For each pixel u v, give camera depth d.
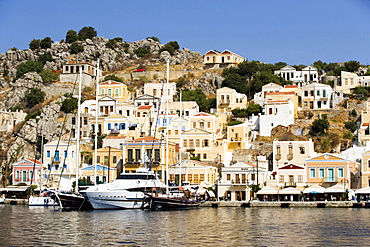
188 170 146.88
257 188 135.25
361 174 135.50
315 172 138.88
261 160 149.38
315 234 75.69
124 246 65.94
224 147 163.38
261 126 176.38
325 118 180.50
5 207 125.94
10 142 185.50
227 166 145.00
